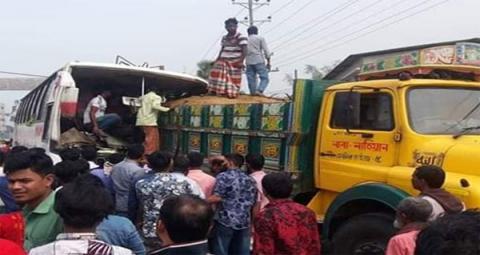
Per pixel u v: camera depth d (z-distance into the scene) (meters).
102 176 6.73
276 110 7.25
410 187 5.72
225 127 8.41
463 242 1.69
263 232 4.52
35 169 3.63
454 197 4.72
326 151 6.82
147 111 10.45
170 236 2.99
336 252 6.20
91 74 11.20
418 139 5.97
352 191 6.11
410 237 3.65
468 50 6.87
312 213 4.69
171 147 10.33
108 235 3.92
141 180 5.76
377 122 6.34
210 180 6.70
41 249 2.73
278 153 7.24
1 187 4.58
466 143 5.72
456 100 6.35
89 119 10.89
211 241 6.40
